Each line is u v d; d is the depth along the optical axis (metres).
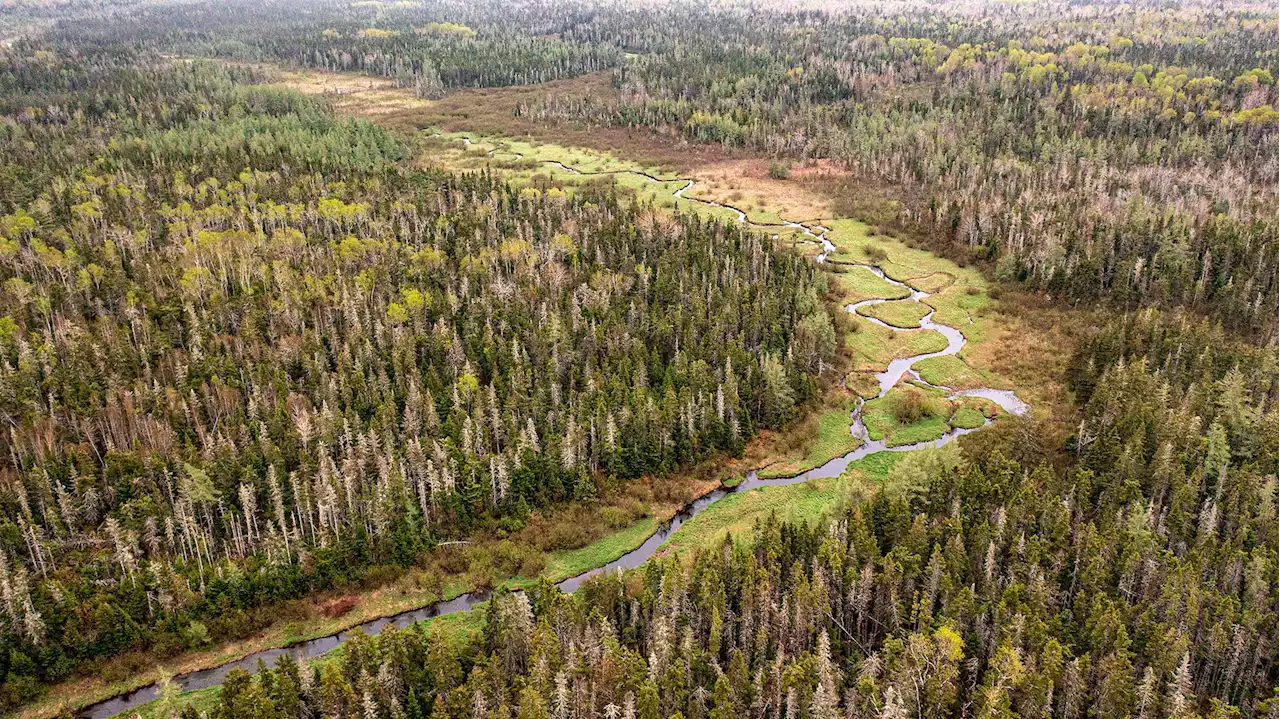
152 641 86.69
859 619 83.94
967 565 87.12
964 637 80.25
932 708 73.25
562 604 81.06
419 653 79.56
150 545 94.25
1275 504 95.69
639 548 102.50
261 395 116.69
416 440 104.94
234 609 90.06
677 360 126.94
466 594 94.75
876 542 90.56
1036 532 93.31
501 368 127.06
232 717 72.75
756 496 111.62
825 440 124.38
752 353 135.75
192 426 112.56
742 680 75.50
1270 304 147.50
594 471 111.81
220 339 129.88
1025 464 113.06
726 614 83.31
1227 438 106.94
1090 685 75.94
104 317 131.50
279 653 86.94
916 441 124.12
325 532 95.69
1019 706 72.88
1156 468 100.31
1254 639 76.69
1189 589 79.62
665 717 73.94
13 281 138.62
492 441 113.00
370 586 95.25
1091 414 117.00
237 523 95.94
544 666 74.12
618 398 117.88
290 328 133.50
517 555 98.75
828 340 141.62
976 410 131.38
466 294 143.38
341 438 109.81
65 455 104.88
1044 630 77.62
